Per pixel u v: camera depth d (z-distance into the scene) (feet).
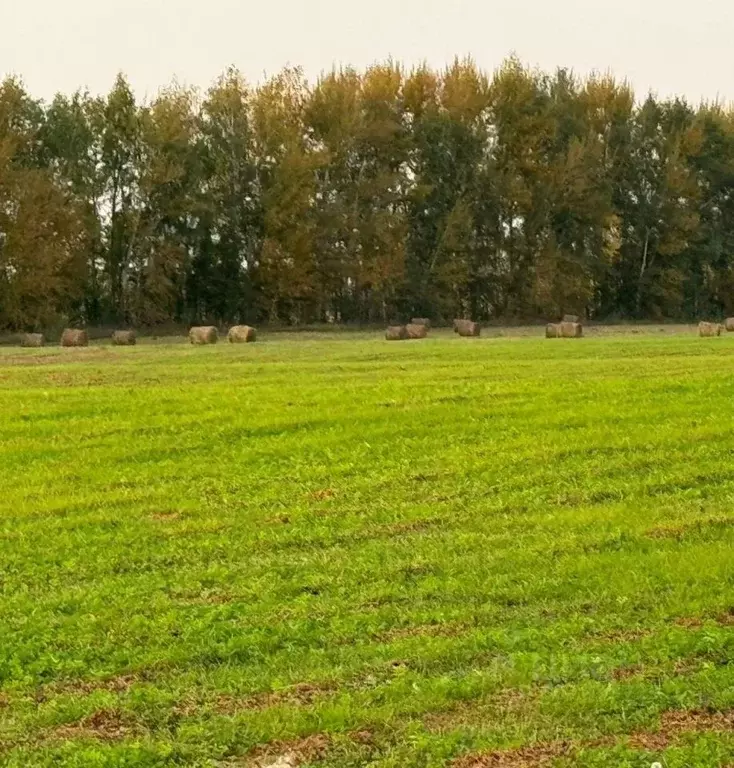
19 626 47.21
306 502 69.10
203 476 77.82
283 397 107.24
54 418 100.22
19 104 274.57
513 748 33.71
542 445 81.87
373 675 40.45
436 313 321.52
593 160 328.49
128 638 45.47
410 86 324.19
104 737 36.17
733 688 37.09
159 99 290.76
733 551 53.72
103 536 62.34
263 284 299.79
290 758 34.01
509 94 325.62
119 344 202.80
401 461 79.36
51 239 265.13
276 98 303.27
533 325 316.81
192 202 290.15
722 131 354.95
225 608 48.67
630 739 34.09
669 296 342.44
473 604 48.26
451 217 312.71
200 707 38.32
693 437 81.51
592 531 59.31
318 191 310.86
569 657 40.75
